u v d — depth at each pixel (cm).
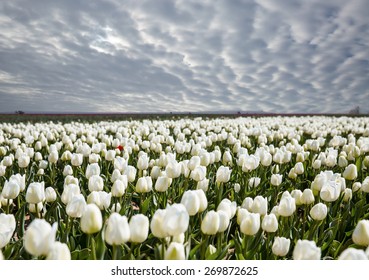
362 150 202
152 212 117
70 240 94
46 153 247
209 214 77
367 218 127
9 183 99
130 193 131
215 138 263
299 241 66
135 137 306
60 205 110
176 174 120
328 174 136
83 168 187
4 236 70
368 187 121
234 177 171
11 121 773
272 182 134
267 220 87
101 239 77
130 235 70
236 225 119
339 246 95
